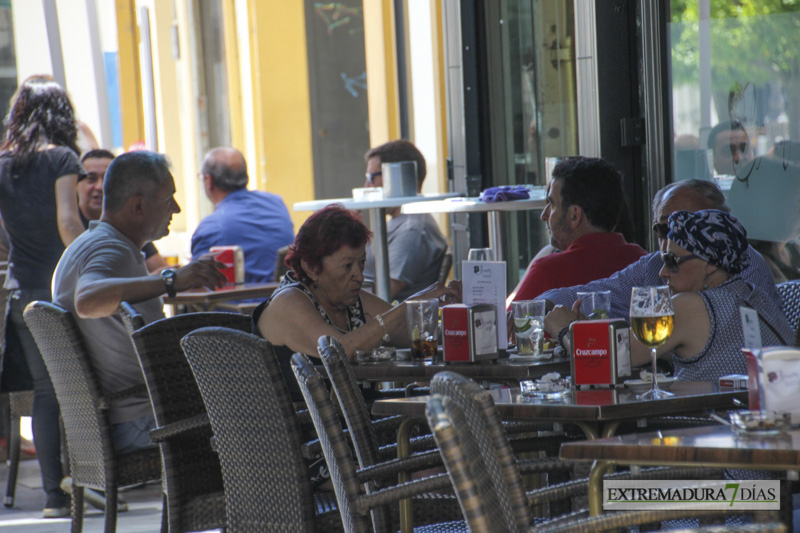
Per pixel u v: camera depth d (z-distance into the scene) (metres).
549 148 23.70
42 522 18.81
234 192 26.08
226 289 22.22
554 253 15.34
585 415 8.53
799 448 6.45
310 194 35.81
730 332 10.54
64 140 20.27
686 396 8.90
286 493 10.50
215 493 13.14
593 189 14.80
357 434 9.50
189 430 12.77
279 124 35.50
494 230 20.75
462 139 25.94
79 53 36.72
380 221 20.97
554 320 11.98
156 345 13.30
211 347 10.75
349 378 9.62
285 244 25.97
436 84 29.03
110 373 15.41
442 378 6.64
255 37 35.16
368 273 22.89
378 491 9.01
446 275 22.75
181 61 40.12
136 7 39.34
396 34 31.14
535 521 10.38
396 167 21.45
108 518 14.70
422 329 12.23
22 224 19.66
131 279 15.59
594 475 7.51
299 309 13.23
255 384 10.45
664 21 18.64
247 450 10.87
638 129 19.50
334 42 35.66
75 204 20.03
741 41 16.88
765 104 16.44
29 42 34.34
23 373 19.31
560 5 22.73
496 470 6.35
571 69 22.62
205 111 40.28
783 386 7.25
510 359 11.61
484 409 6.33
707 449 6.65
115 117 39.41
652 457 6.83
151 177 16.42
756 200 16.77
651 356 9.80
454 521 10.80
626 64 19.62
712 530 6.73
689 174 18.39
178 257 39.91
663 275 11.17
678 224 11.04
